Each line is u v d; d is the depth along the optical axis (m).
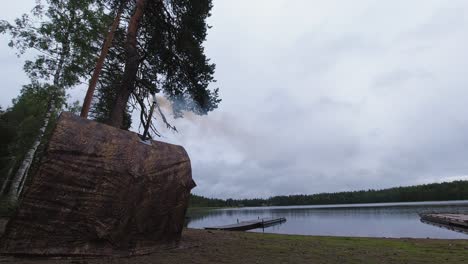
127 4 12.30
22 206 4.96
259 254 7.05
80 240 5.29
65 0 14.98
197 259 6.00
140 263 5.27
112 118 9.66
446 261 6.78
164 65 12.39
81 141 5.77
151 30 12.22
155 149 7.20
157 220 6.68
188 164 7.89
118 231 5.76
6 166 19.19
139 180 6.29
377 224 37.88
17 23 14.12
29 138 17.12
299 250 7.98
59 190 5.25
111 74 13.45
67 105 17.45
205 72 12.15
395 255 7.57
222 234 11.47
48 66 15.38
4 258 4.62
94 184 5.61
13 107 23.89
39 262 4.66
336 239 11.55
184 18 11.51
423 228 31.17
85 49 14.88
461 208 79.75
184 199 7.54
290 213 87.06
